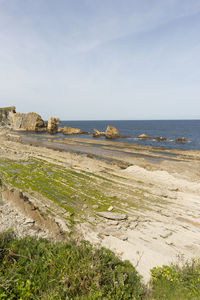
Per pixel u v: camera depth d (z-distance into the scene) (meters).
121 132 106.50
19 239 5.46
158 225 12.25
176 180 21.77
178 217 13.58
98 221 12.31
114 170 26.62
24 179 20.09
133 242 9.99
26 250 4.66
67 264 4.11
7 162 27.28
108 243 9.33
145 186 20.17
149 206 15.27
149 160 35.41
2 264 3.87
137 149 47.09
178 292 4.56
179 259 8.45
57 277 3.79
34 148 42.84
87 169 25.75
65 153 37.53
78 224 11.62
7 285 3.25
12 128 107.94
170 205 15.62
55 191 17.31
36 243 5.36
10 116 116.69
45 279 3.72
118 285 4.00
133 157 37.19
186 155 39.81
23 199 11.06
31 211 10.10
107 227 11.48
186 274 5.38
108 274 4.23
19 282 3.49
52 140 62.91
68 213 12.96
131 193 17.94
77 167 26.75
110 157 37.25
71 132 91.62
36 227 8.81
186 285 4.96
